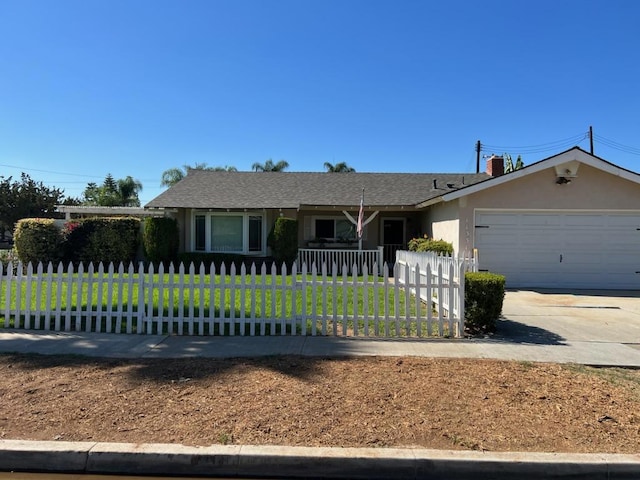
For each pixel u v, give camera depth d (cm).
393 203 1881
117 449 363
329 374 545
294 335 748
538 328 820
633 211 1402
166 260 1728
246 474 356
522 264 1425
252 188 2053
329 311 938
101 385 502
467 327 788
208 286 749
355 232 2059
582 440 387
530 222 1426
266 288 752
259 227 1883
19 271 776
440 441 383
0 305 954
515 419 425
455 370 566
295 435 389
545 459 354
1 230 3503
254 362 591
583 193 1405
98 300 759
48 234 1659
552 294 1271
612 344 705
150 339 713
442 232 1645
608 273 1411
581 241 1418
